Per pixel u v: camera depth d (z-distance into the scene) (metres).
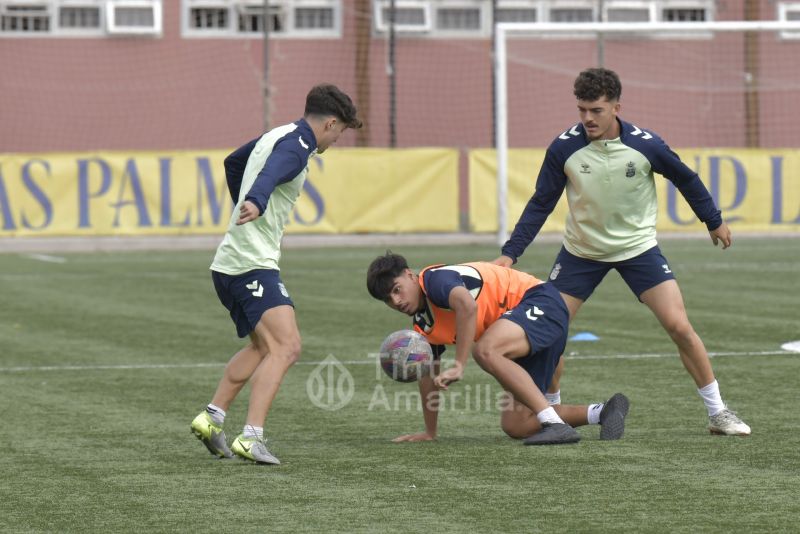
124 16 91.69
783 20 94.25
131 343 38.56
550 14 95.62
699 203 24.08
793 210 80.62
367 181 79.25
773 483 19.31
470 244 78.12
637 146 23.59
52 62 91.19
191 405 28.09
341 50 93.38
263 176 20.33
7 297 52.38
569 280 24.53
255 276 21.61
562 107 94.62
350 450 22.61
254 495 19.06
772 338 37.91
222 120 93.12
